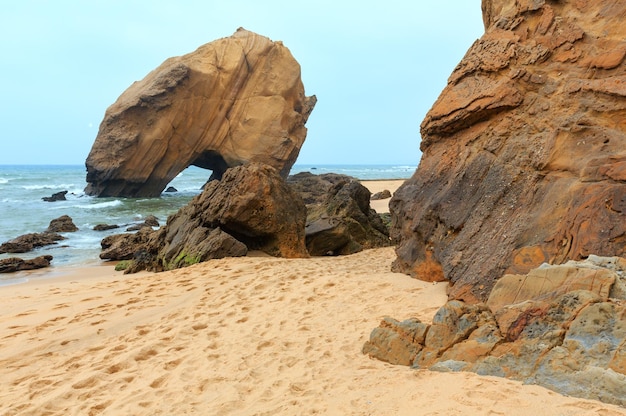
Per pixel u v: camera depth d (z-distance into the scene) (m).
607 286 3.85
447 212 6.96
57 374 4.79
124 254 14.02
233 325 6.13
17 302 7.98
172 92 35.91
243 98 40.25
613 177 5.26
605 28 6.74
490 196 6.52
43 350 5.51
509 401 3.17
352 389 3.91
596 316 3.54
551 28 7.18
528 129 6.67
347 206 14.71
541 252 5.38
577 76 6.59
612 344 3.33
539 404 3.07
